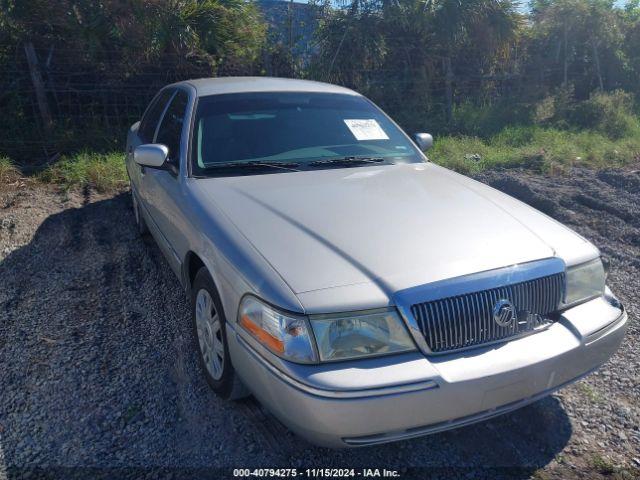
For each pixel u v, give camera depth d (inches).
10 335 143.1
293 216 117.1
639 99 568.1
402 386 90.0
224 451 108.1
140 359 135.7
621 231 235.6
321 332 91.4
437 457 109.0
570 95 509.7
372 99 448.8
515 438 114.7
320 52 453.1
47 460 103.7
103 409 117.8
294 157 150.4
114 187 274.1
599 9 540.4
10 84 343.3
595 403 125.9
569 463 108.2
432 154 348.8
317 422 89.5
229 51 394.6
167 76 374.9
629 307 171.0
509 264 103.9
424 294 95.0
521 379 98.0
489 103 492.4
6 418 113.9
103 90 361.1
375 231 111.3
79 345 140.1
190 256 131.7
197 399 122.4
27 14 332.5
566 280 110.0
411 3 446.9
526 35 540.1
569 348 103.3
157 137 180.2
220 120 154.9
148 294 168.7
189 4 375.2
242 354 101.1
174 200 140.3
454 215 121.2
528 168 334.3
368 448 110.8
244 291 100.7
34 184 273.9
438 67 492.1
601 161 351.9
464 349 97.7
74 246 202.7
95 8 342.0
